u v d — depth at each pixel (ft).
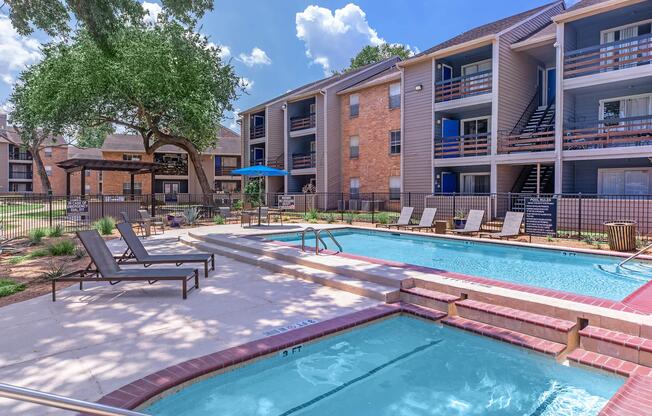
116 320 17.11
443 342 16.72
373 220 60.44
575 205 50.06
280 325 16.52
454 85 70.33
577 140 56.80
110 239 43.86
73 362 12.91
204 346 14.23
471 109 67.21
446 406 11.91
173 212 74.49
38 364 12.75
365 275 22.90
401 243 44.88
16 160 182.70
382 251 39.60
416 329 18.12
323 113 91.04
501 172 61.05
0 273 26.84
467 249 40.19
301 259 27.63
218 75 84.07
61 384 11.44
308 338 15.30
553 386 13.16
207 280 24.95
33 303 19.76
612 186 55.52
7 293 21.61
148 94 73.20
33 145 136.46
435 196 64.64
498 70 59.88
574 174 58.54
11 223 59.36
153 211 69.46
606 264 31.55
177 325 16.47
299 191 101.86
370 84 84.23
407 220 53.72
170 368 12.39
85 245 20.56
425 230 50.65
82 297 20.89
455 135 70.33
